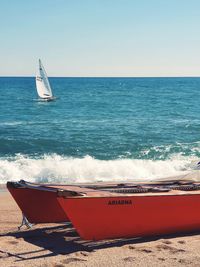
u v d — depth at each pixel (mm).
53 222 8516
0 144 23734
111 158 20547
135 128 31531
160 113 43594
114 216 7301
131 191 7973
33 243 7465
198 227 8180
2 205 10820
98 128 31453
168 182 9250
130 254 6801
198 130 30547
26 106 52750
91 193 7344
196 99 63844
